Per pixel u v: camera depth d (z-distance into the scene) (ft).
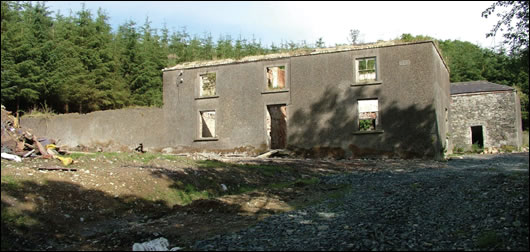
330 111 69.10
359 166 52.85
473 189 29.50
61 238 21.97
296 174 45.80
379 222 22.95
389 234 20.48
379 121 65.62
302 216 25.79
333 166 52.80
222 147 76.69
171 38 157.48
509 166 45.55
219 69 79.05
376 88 66.44
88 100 105.70
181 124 80.79
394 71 65.57
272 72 83.87
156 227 23.99
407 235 20.16
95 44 111.96
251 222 24.80
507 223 20.53
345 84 68.54
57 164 34.81
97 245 21.01
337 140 68.03
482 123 90.48
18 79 89.56
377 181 38.50
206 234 22.27
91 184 29.32
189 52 147.43
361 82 67.36
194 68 81.20
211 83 84.43
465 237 19.39
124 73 123.65
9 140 38.93
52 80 95.25
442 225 21.58
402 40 66.08
